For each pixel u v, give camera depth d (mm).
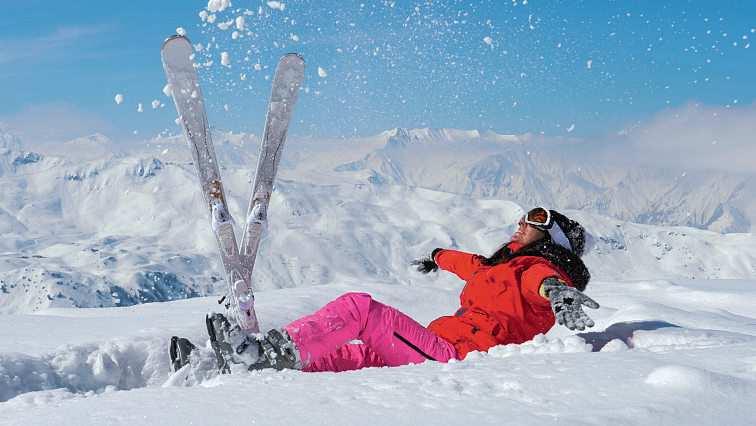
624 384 1526
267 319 4352
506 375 1719
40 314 5121
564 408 1370
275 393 1686
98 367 3086
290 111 2881
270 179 2811
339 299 2740
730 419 1251
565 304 2436
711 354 1913
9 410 2082
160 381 3188
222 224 2656
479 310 3006
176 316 4469
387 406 1464
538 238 3047
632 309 3934
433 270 3551
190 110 2758
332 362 2770
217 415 1479
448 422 1313
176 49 2727
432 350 2795
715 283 6695
